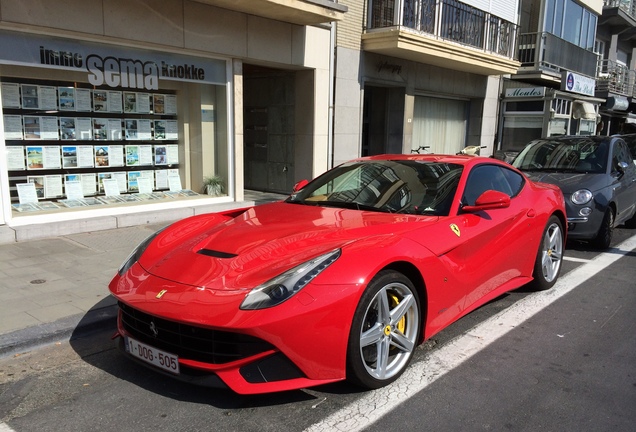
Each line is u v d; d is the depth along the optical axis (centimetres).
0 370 339
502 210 431
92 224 699
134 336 309
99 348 375
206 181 888
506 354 364
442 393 308
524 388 316
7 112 644
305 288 275
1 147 627
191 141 856
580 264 623
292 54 939
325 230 341
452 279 356
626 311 458
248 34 856
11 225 647
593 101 2011
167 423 277
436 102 1431
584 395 308
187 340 281
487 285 407
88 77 702
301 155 1054
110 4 679
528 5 1677
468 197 407
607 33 2308
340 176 461
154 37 732
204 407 293
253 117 1143
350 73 1073
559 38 1714
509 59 1408
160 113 809
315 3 838
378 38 1068
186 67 807
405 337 325
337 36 1032
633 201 781
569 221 668
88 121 727
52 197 706
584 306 470
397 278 310
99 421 280
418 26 1114
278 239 330
